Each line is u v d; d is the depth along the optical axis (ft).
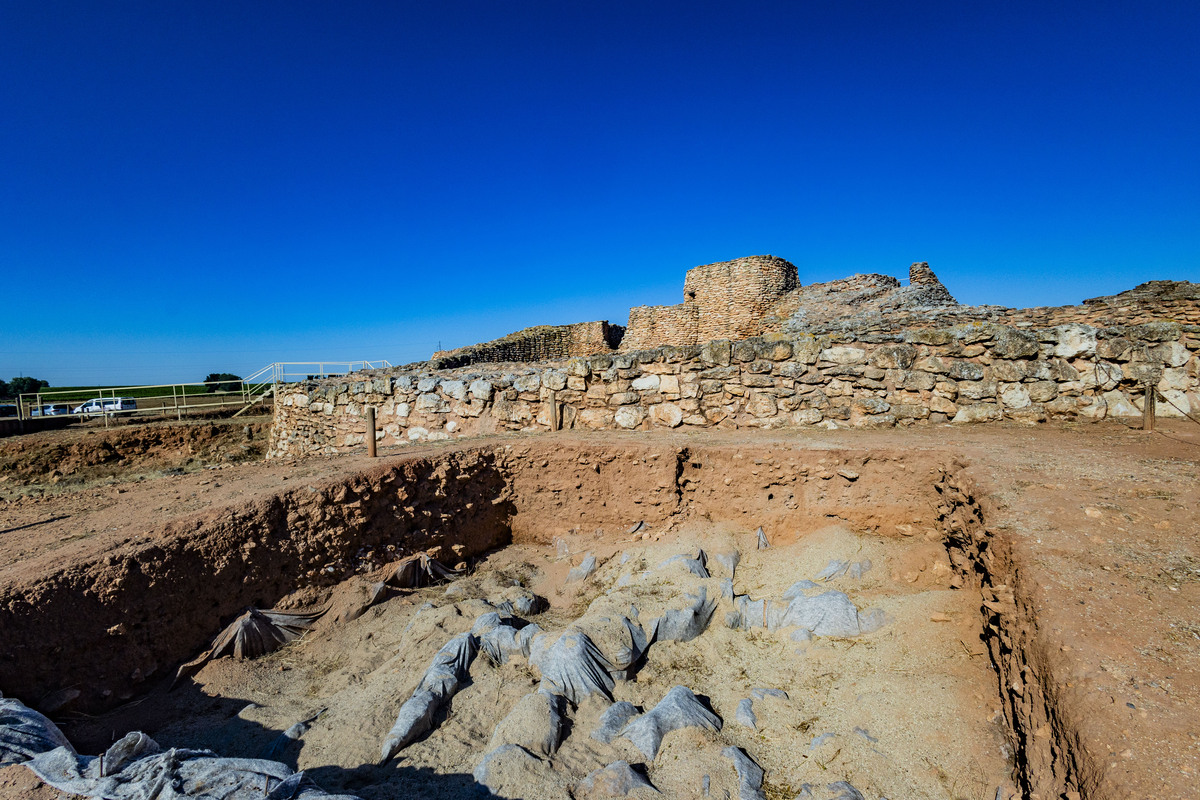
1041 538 11.12
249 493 18.33
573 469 22.50
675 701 11.92
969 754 9.50
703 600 15.72
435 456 21.98
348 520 19.03
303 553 17.85
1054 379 21.72
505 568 21.45
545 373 28.30
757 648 14.53
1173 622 8.36
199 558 15.65
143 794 7.67
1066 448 17.04
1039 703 8.34
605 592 18.57
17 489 41.24
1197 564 9.64
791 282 58.39
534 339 65.82
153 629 14.43
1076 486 13.32
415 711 12.22
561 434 25.68
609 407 27.20
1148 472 13.94
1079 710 7.27
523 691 13.07
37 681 12.32
